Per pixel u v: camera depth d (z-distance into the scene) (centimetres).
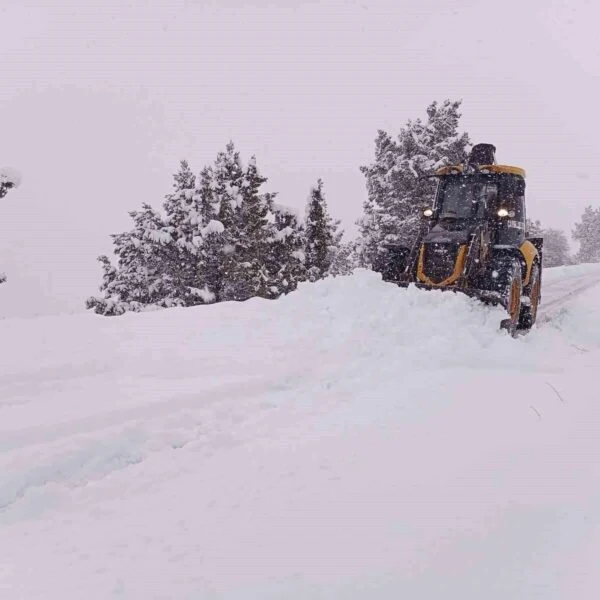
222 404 507
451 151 2689
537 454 373
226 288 2161
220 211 2138
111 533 305
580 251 7056
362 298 786
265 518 308
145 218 2242
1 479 369
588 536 277
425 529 287
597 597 234
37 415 465
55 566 275
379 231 2666
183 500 338
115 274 2303
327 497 327
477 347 666
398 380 569
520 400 491
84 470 396
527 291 924
